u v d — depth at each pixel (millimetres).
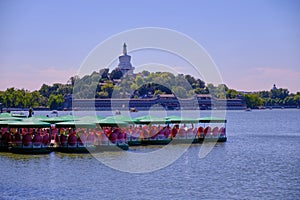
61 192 34750
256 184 38281
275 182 39062
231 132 100000
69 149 54344
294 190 36031
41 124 54438
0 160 48469
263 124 138875
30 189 35625
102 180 39188
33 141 53406
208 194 34750
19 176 40219
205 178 40750
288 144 70438
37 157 50594
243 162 50312
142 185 37562
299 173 43281
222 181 39469
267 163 49719
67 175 40844
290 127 121375
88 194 34312
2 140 55656
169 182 38906
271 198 33656
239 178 40781
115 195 34188
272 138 81875
